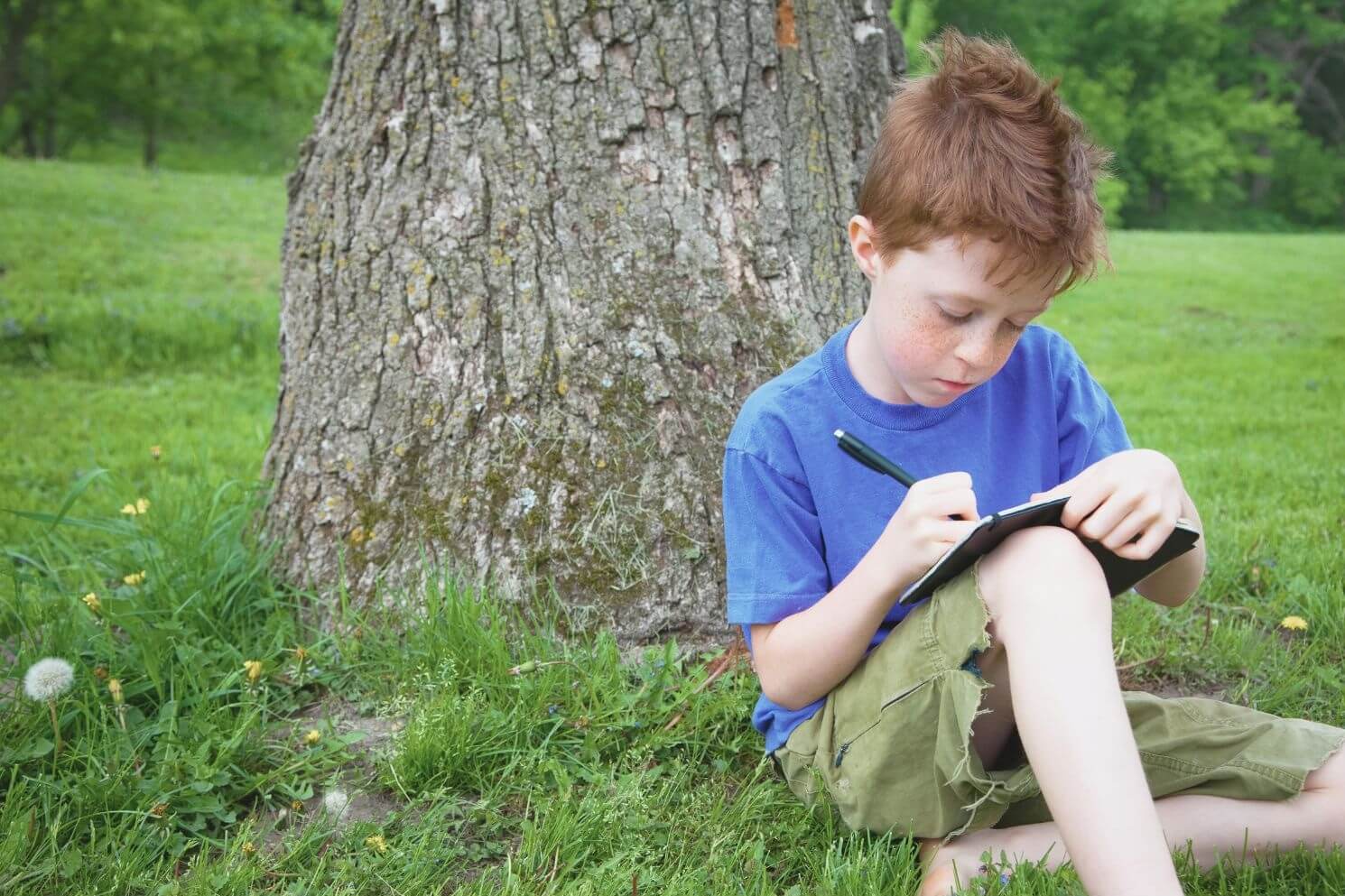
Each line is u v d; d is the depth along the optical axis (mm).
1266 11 31516
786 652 1810
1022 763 1857
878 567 1688
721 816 2006
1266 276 11641
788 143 2836
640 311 2680
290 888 1840
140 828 1984
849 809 1869
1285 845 1766
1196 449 4984
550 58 2734
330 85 2943
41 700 2232
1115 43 30531
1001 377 1976
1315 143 33750
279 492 2883
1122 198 30172
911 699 1688
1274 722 1831
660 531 2580
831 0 2932
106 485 4516
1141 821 1411
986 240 1547
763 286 2758
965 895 1680
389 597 2615
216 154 32062
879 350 1818
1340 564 3131
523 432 2639
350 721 2357
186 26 25453
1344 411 5984
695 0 2764
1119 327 9148
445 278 2727
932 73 1767
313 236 2883
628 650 2516
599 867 1871
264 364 7109
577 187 2727
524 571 2566
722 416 2658
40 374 6617
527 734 2209
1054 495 1633
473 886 1838
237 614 2672
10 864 1859
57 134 29938
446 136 2756
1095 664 1486
